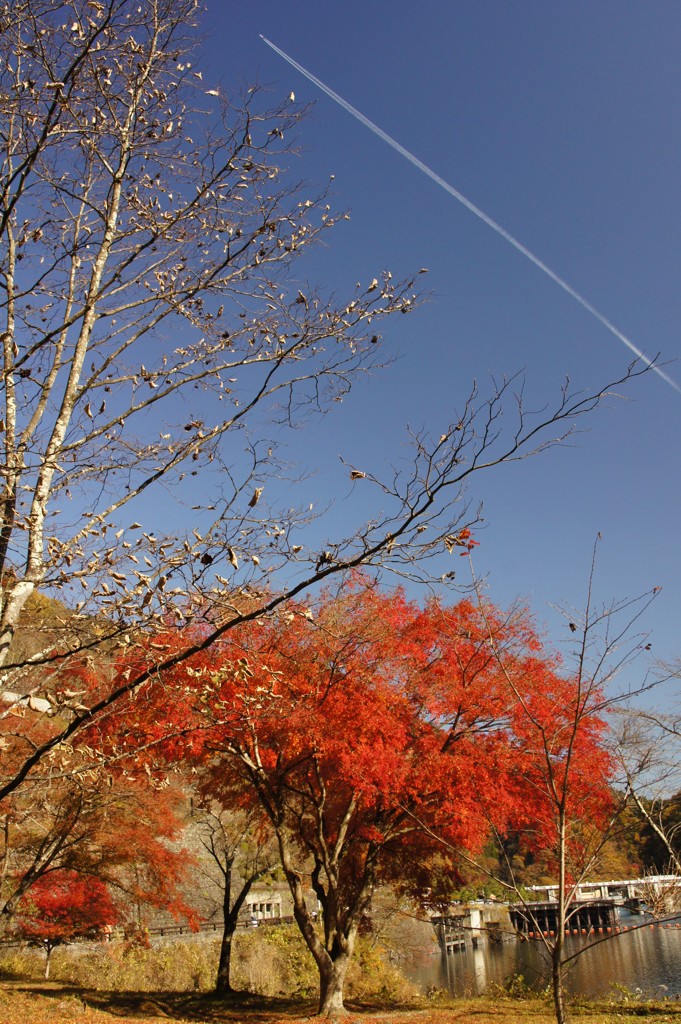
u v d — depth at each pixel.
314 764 13.33
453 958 35.12
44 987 15.85
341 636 11.14
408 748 12.86
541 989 17.78
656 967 24.98
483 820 11.63
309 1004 15.35
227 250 6.13
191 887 27.59
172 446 5.59
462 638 12.71
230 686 6.06
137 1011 13.73
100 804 13.09
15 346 5.65
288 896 34.41
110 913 17.53
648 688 5.95
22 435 5.30
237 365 6.01
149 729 5.70
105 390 5.80
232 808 16.44
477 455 4.33
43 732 7.27
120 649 4.69
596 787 8.03
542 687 10.49
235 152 5.98
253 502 4.71
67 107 5.43
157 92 5.90
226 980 17.19
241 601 4.98
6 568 4.98
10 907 13.73
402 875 17.08
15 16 5.27
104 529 5.00
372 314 5.90
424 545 4.40
